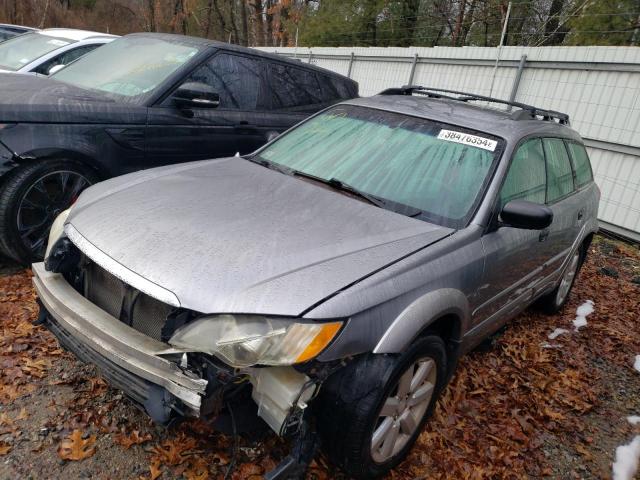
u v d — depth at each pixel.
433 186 3.06
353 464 2.26
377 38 20.62
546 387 3.73
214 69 5.06
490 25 19.05
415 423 2.62
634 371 4.23
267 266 2.19
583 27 12.53
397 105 3.76
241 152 5.30
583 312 5.25
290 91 5.86
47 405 2.72
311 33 21.30
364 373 2.18
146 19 41.38
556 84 8.98
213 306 2.01
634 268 7.02
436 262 2.54
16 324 3.35
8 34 11.25
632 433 3.44
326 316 2.02
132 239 2.33
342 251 2.39
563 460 3.06
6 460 2.37
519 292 3.62
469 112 3.67
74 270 2.62
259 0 31.34
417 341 2.40
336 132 3.62
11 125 3.71
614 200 8.29
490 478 2.78
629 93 7.95
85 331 2.26
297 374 2.04
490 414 3.31
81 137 4.04
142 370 2.07
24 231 3.87
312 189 3.04
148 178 3.08
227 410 2.12
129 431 2.63
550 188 3.86
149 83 4.70
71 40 7.41
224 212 2.60
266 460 2.54
